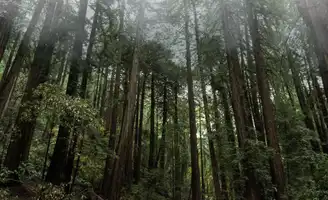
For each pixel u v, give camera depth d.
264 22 12.21
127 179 14.30
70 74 11.27
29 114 7.32
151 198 14.85
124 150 10.26
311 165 11.08
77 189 9.76
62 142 9.70
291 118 12.84
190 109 13.65
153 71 19.83
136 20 14.41
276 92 13.66
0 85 7.34
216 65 14.69
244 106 10.02
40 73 9.46
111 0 14.80
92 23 14.06
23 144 8.82
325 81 4.96
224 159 11.34
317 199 8.15
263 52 10.98
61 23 11.81
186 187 20.30
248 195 8.66
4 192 6.70
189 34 15.75
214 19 12.58
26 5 9.31
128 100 11.34
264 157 8.35
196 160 12.37
